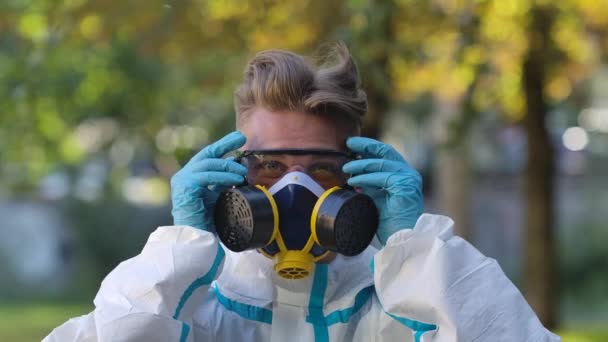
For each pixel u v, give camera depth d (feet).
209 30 38.50
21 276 85.25
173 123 57.26
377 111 34.30
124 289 11.97
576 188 91.20
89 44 40.55
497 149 83.20
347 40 31.55
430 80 41.91
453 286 11.92
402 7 35.68
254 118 12.55
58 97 45.52
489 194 92.63
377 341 12.69
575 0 38.29
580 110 57.57
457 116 41.16
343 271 12.92
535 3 37.78
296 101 12.31
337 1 34.96
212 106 56.39
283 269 12.25
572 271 80.43
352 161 12.49
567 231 82.43
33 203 86.63
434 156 88.07
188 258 12.07
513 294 12.01
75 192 86.84
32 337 53.26
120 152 77.15
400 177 12.42
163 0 36.78
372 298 13.00
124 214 87.45
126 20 36.86
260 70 12.55
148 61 48.60
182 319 12.09
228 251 13.25
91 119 55.62
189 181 12.50
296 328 12.77
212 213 12.76
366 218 12.31
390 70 34.45
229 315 12.85
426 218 12.23
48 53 40.81
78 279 85.97
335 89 12.44
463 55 38.19
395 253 12.09
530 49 40.16
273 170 12.42
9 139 51.19
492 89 42.55
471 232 77.25
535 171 45.83
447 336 11.89
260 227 11.93
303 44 37.14
